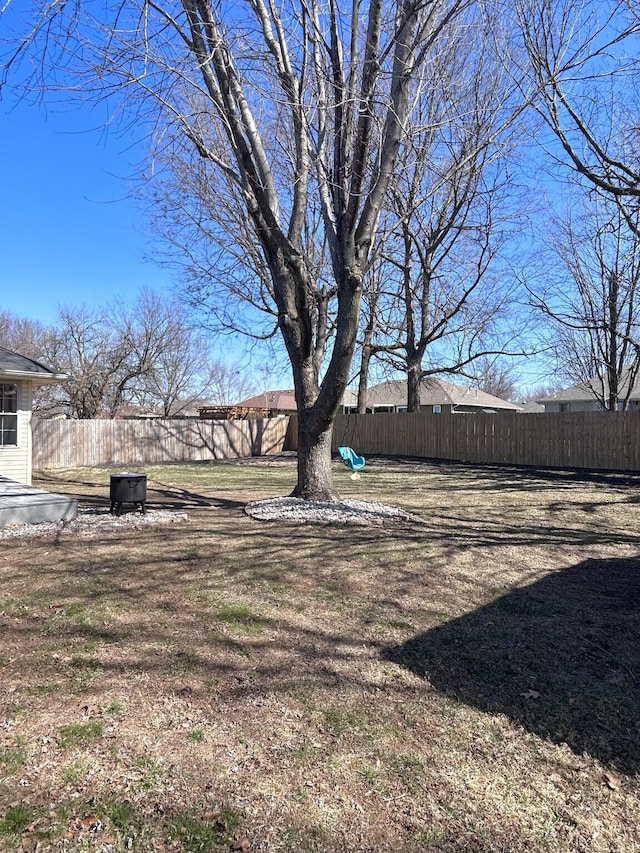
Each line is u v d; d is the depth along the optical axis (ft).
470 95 32.48
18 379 40.24
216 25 20.85
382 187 23.35
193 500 33.12
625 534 23.85
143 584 15.80
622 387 86.48
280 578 16.55
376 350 71.92
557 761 8.32
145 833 6.64
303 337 27.35
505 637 12.77
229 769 7.86
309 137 26.63
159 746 8.32
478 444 59.21
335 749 8.42
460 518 26.84
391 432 68.64
